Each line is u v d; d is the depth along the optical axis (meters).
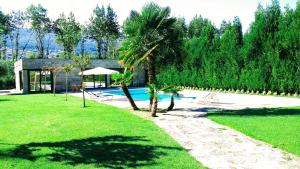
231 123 14.15
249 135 11.73
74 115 17.39
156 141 10.91
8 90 42.59
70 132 12.53
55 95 33.28
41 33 79.88
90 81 54.00
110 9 84.12
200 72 39.59
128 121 15.20
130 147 10.09
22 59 37.62
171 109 19.78
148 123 14.62
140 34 17.73
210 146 10.27
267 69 30.80
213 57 37.44
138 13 18.38
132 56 18.41
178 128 13.37
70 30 78.12
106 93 35.06
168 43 18.12
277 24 30.14
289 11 29.05
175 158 8.85
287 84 28.83
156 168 7.98
